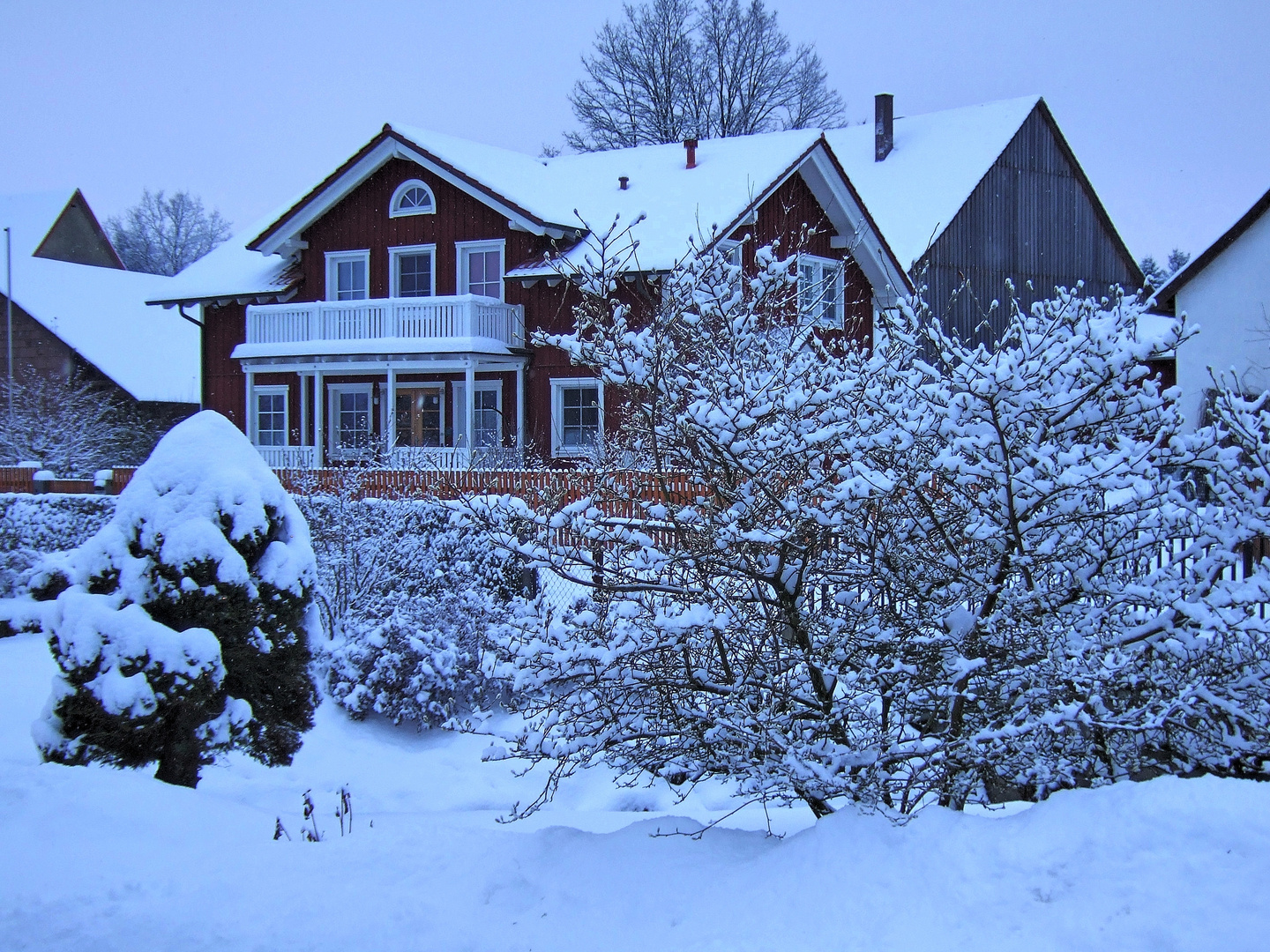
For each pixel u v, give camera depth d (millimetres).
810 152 20500
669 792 7777
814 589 5438
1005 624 4922
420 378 23875
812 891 4242
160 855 5598
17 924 4773
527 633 5289
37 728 6730
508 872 5168
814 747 4914
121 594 6738
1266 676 4945
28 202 45844
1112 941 3535
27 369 31375
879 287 21344
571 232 21578
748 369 5520
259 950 4469
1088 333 4863
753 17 45656
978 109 31391
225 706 6871
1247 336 19891
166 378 33281
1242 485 5203
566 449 21812
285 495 7422
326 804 7668
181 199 77438
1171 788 4254
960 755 4805
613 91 46656
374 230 24078
